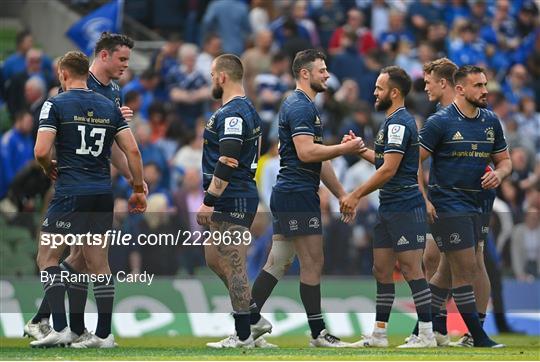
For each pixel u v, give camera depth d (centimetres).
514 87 6469
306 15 6253
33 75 5362
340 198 3353
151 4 6594
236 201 3112
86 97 3042
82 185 3038
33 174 4603
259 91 5544
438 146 3259
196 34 6325
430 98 3391
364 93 5894
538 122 6128
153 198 4778
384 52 6172
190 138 5275
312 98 3189
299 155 3134
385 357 2808
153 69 5766
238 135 3041
